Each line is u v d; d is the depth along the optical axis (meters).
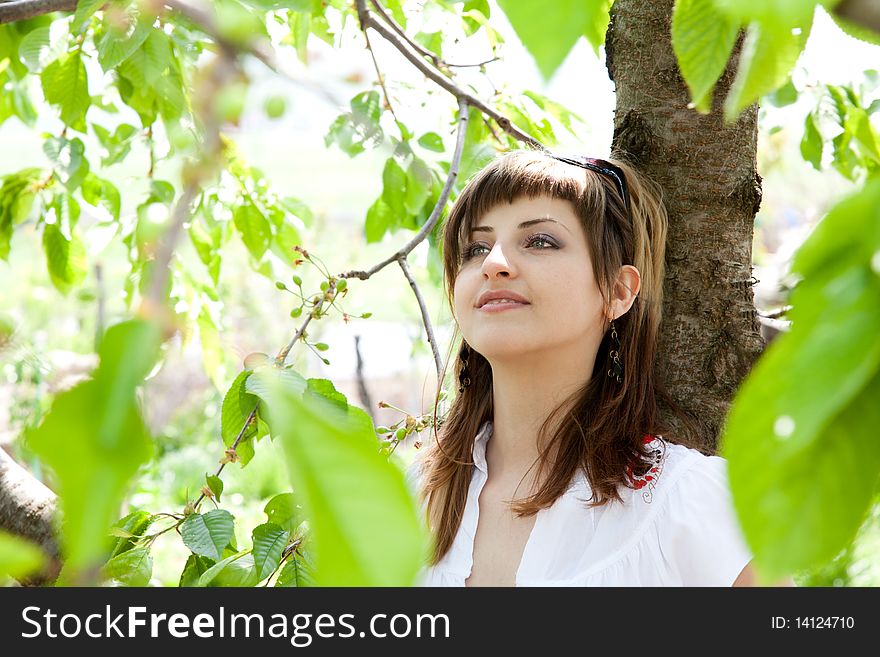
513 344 1.42
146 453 0.21
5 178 2.21
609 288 1.47
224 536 1.27
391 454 1.51
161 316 0.22
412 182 1.98
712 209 1.58
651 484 1.39
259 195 2.30
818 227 0.22
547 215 1.45
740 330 1.59
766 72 0.32
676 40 0.34
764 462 0.21
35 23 2.00
